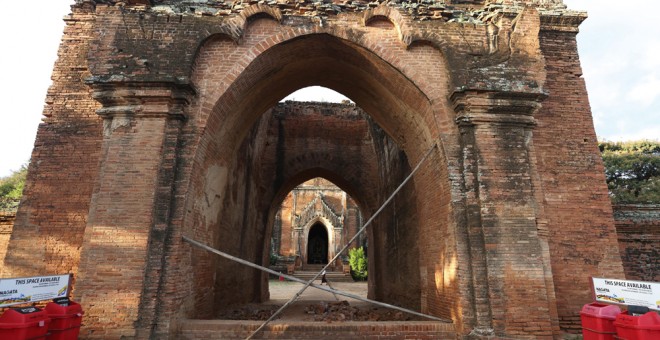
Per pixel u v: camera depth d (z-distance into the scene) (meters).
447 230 7.24
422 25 7.76
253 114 9.88
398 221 11.95
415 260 10.01
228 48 7.55
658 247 9.47
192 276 7.29
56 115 8.31
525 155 7.12
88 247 6.39
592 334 5.17
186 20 7.49
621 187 22.17
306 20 7.74
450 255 7.09
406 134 9.38
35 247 7.59
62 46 8.77
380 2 7.98
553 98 8.48
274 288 22.05
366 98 9.92
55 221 7.71
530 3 8.98
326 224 35.25
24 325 4.45
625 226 9.53
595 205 7.84
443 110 7.43
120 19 7.44
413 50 7.76
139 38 7.33
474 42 7.70
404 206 11.27
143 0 7.82
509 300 6.34
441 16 7.84
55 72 8.59
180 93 7.04
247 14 7.56
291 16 7.76
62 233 7.66
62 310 5.18
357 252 28.39
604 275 7.45
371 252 15.68
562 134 8.23
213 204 8.59
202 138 7.17
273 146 15.53
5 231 9.28
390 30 7.85
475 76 7.39
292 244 34.97
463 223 6.89
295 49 8.07
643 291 4.67
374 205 15.38
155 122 6.94
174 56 7.22
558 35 8.95
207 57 7.50
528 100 7.33
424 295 8.78
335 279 27.83
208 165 7.91
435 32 7.73
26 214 7.74
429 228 8.40
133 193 6.56
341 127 15.88
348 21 7.81
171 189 6.69
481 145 7.12
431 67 7.68
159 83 6.91
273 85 9.34
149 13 7.49
